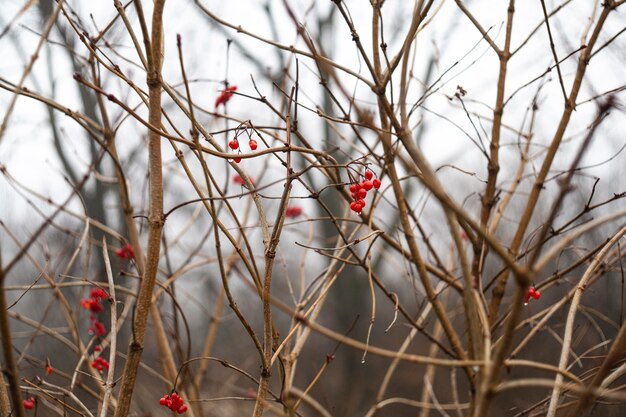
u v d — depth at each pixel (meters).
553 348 5.68
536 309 6.03
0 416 2.38
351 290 12.48
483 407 1.87
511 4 2.97
